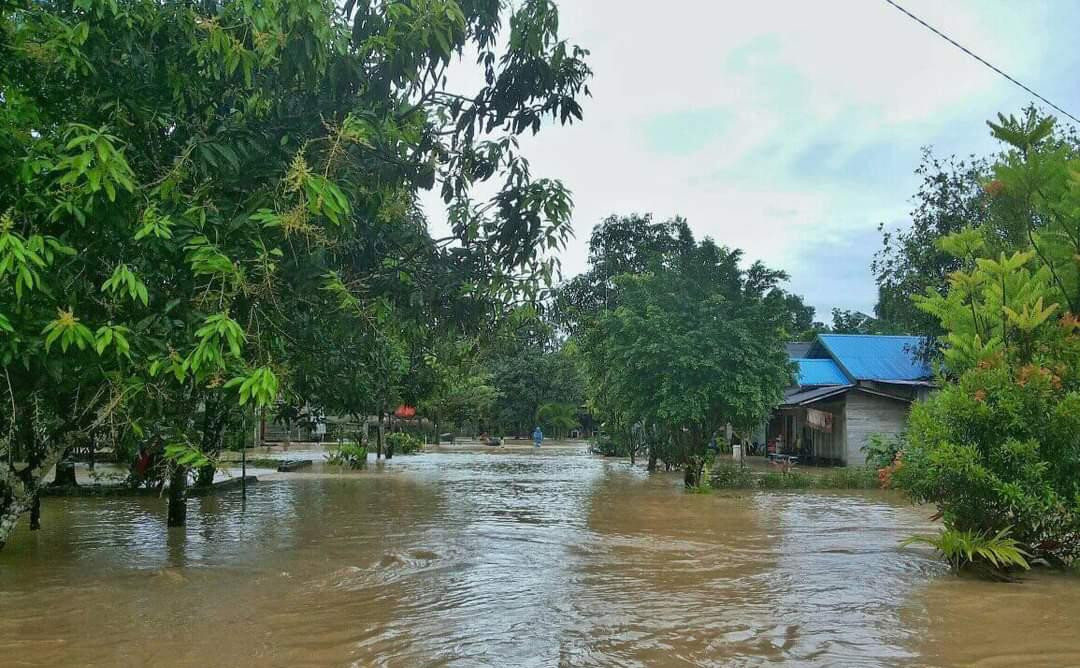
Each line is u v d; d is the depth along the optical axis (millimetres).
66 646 6199
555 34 8430
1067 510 8758
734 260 20953
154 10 7391
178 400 9078
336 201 6402
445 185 9555
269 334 7922
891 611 7398
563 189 9203
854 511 15703
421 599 7852
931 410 9672
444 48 7496
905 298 25906
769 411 21000
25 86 7457
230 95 8031
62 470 18047
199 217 6844
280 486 20688
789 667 5773
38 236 6109
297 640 6398
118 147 6984
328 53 7395
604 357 26016
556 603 7703
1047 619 7121
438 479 23219
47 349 6129
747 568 9539
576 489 20125
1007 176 10258
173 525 12766
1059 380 8781
